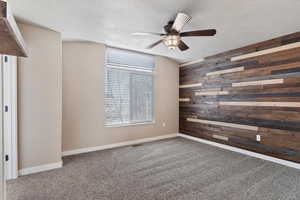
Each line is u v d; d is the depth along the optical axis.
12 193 1.96
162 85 4.68
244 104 3.38
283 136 2.80
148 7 1.96
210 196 1.94
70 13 2.12
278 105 2.86
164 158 3.13
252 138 3.24
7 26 0.67
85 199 1.86
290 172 2.54
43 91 2.54
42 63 2.53
